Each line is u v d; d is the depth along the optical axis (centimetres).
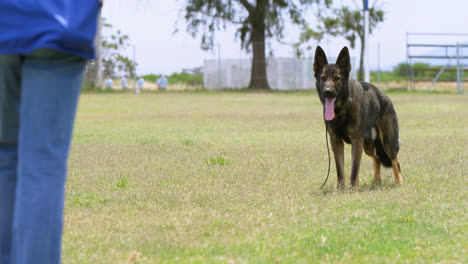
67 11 274
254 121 2011
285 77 5028
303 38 5641
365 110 726
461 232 504
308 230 508
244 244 455
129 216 563
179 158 1030
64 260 401
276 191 712
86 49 283
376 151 795
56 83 279
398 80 4794
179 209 602
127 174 849
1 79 285
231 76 4969
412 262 409
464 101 3131
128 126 1847
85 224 520
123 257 410
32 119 279
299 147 1193
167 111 2659
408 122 1869
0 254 306
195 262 399
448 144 1221
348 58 689
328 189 737
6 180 301
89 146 1236
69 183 767
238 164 954
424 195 676
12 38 270
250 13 4869
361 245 454
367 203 631
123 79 4928
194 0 4744
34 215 281
